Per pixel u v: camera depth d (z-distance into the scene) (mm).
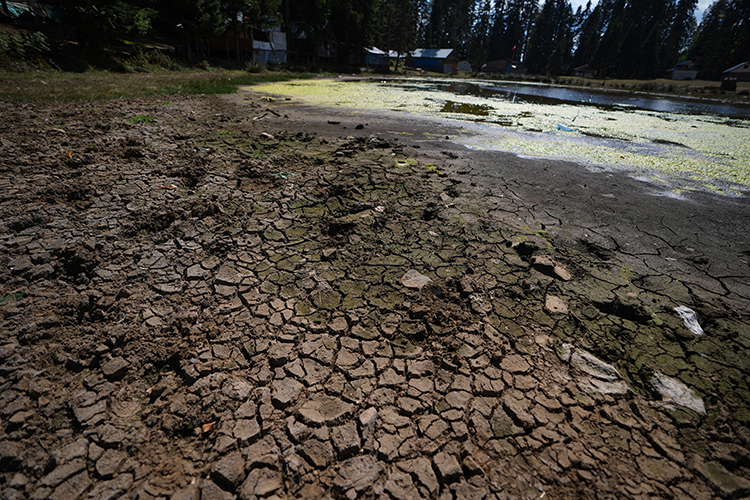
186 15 20625
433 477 1365
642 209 3904
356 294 2342
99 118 6629
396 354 1902
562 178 4809
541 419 1615
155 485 1314
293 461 1394
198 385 1679
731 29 60094
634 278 2668
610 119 11703
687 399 1738
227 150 5199
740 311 2344
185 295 2260
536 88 31516
